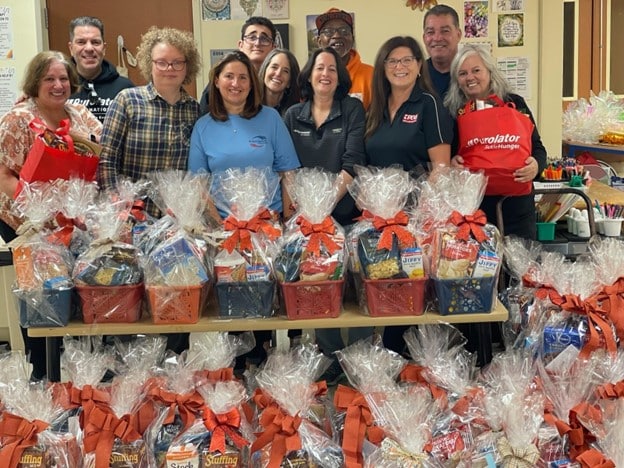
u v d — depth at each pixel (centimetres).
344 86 284
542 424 175
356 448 170
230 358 193
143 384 183
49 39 445
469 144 270
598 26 559
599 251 210
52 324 195
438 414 182
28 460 162
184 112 276
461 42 435
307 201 197
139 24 445
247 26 335
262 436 167
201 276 194
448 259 193
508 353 194
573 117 464
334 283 193
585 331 190
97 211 201
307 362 188
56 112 279
